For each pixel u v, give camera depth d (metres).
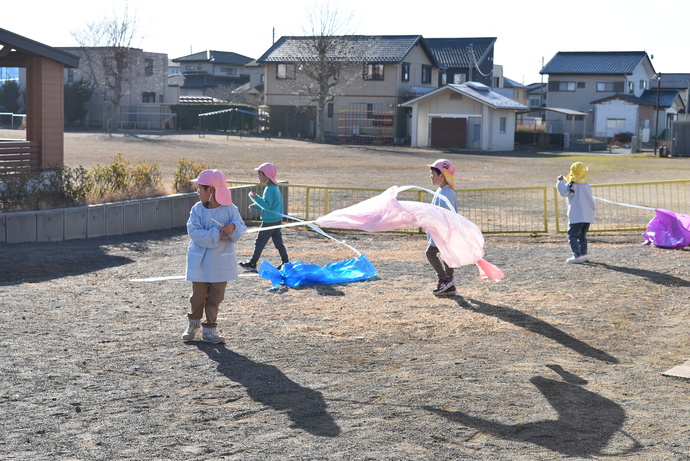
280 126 66.94
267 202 11.11
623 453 4.70
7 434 4.87
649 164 42.47
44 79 18.81
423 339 7.48
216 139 56.78
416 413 5.36
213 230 6.96
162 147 45.50
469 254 8.90
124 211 15.14
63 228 13.94
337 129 64.19
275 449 4.68
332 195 23.09
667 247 13.58
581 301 9.24
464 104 56.34
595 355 6.96
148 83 74.56
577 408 5.50
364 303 9.10
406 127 63.44
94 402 5.52
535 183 30.03
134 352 6.88
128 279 10.49
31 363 6.46
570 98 77.81
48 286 9.90
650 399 5.71
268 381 6.08
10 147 17.94
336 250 13.60
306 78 65.44
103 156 36.59
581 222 11.91
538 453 4.68
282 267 10.88
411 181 29.45
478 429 5.07
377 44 63.25
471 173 34.84
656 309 8.84
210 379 6.12
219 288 7.20
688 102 79.50
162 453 4.61
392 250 13.70
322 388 5.91
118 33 65.69
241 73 96.06
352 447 4.73
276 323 8.07
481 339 7.50
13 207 14.53
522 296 9.53
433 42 76.44
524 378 6.20
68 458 4.51
